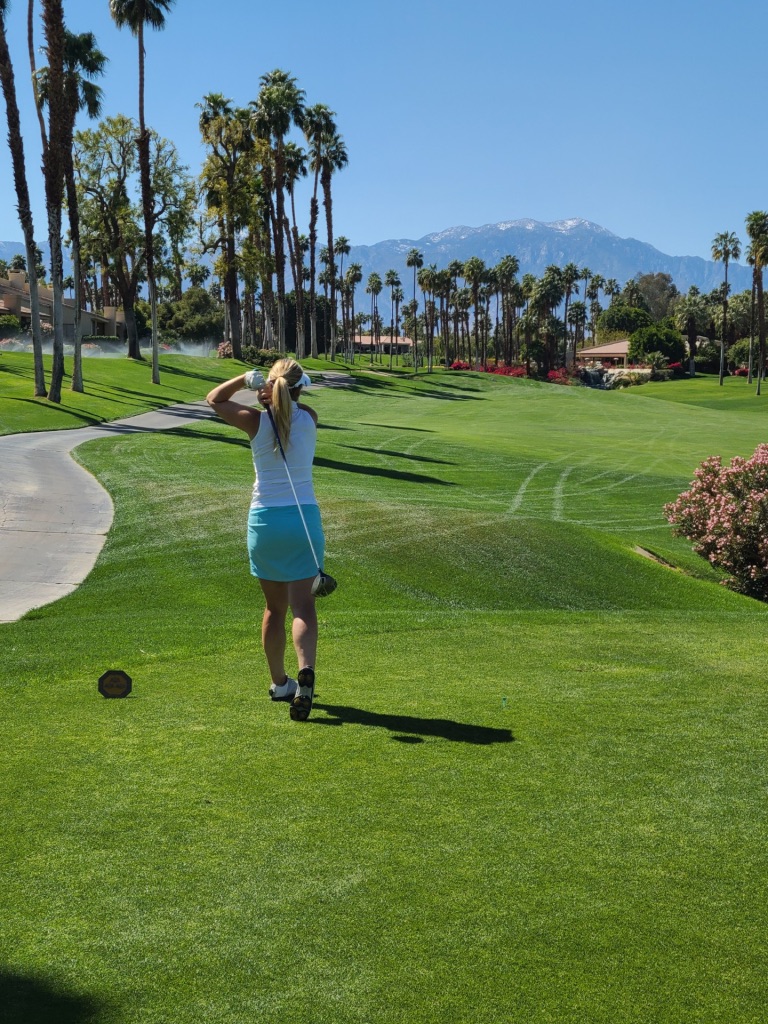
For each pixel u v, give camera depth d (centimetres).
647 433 4875
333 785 396
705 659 692
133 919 288
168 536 1451
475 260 14375
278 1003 246
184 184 6675
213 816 364
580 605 1237
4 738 468
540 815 365
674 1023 237
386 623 832
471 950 270
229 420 517
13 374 4650
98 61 4700
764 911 291
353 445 3344
